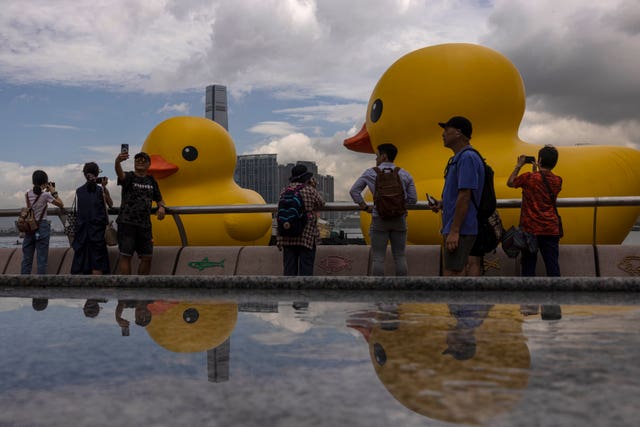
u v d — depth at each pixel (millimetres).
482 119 9195
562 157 8406
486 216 4168
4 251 7641
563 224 8117
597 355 1072
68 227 6465
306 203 5633
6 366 1039
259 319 1647
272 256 6504
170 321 1626
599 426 662
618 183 8078
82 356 1129
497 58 9414
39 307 2004
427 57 9539
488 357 1061
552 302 2043
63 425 704
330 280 2545
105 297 2332
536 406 742
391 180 5305
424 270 5984
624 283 2363
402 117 9523
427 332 1376
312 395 811
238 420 706
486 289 2438
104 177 6496
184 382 901
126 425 697
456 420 687
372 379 898
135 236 6230
